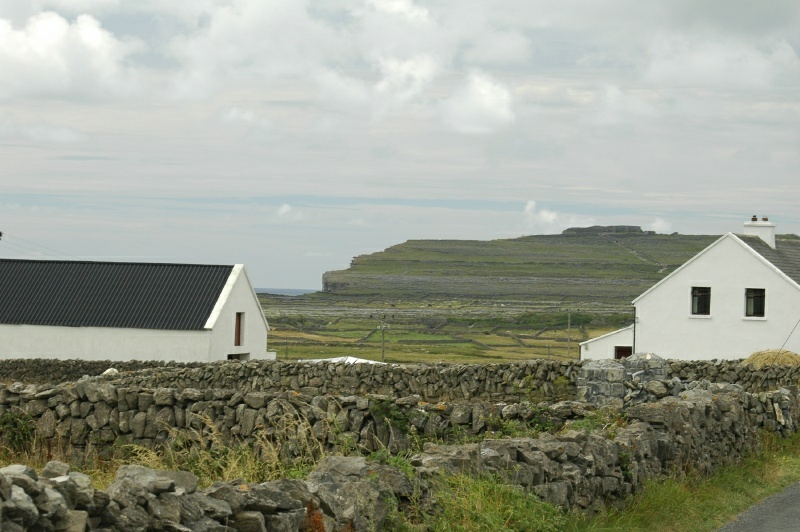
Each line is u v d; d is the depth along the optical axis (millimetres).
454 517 9477
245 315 51094
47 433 15898
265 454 13117
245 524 7434
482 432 14906
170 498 6969
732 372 31625
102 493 6594
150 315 48531
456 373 28469
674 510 12734
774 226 49031
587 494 11594
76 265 52719
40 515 6105
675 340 48062
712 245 47281
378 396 15234
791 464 18203
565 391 27109
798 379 30828
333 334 132000
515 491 10102
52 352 48500
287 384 30031
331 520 8062
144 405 15562
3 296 50625
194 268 51438
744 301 46688
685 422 15062
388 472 9328
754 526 12719
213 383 29734
